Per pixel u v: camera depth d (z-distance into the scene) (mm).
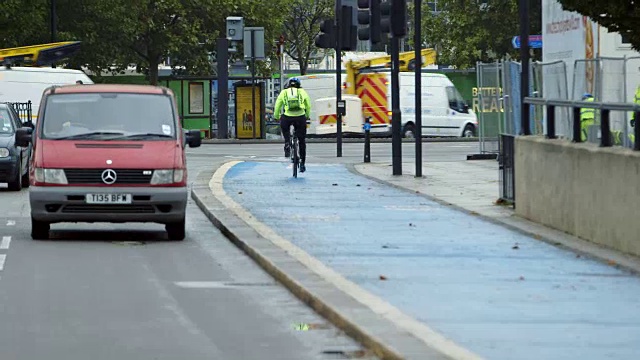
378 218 46906
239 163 82312
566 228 41562
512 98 71312
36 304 28297
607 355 21797
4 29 137000
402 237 40750
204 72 184875
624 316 26016
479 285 30344
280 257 34969
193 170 78625
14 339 24000
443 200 53812
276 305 28406
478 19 172500
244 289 30922
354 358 22250
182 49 181375
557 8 73938
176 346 23422
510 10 169250
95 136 42594
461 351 21297
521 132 48375
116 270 34406
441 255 36156
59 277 32844
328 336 24453
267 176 69438
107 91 44188
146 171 41562
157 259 36969
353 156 96875
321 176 69500
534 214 45031
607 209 37781
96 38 157250
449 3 176375
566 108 43094
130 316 26781
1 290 30453
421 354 21000
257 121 136625
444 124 143375
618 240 36938
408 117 141000
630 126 37188
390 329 23547
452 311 26438
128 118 43281
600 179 38312
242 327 25500
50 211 41312
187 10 180375
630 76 38031
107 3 155000
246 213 48406
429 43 188875
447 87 144375
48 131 42594
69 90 44094
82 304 28359
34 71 103625
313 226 44000
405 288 29719
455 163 81875
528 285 30469
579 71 42406
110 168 41375
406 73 141625
